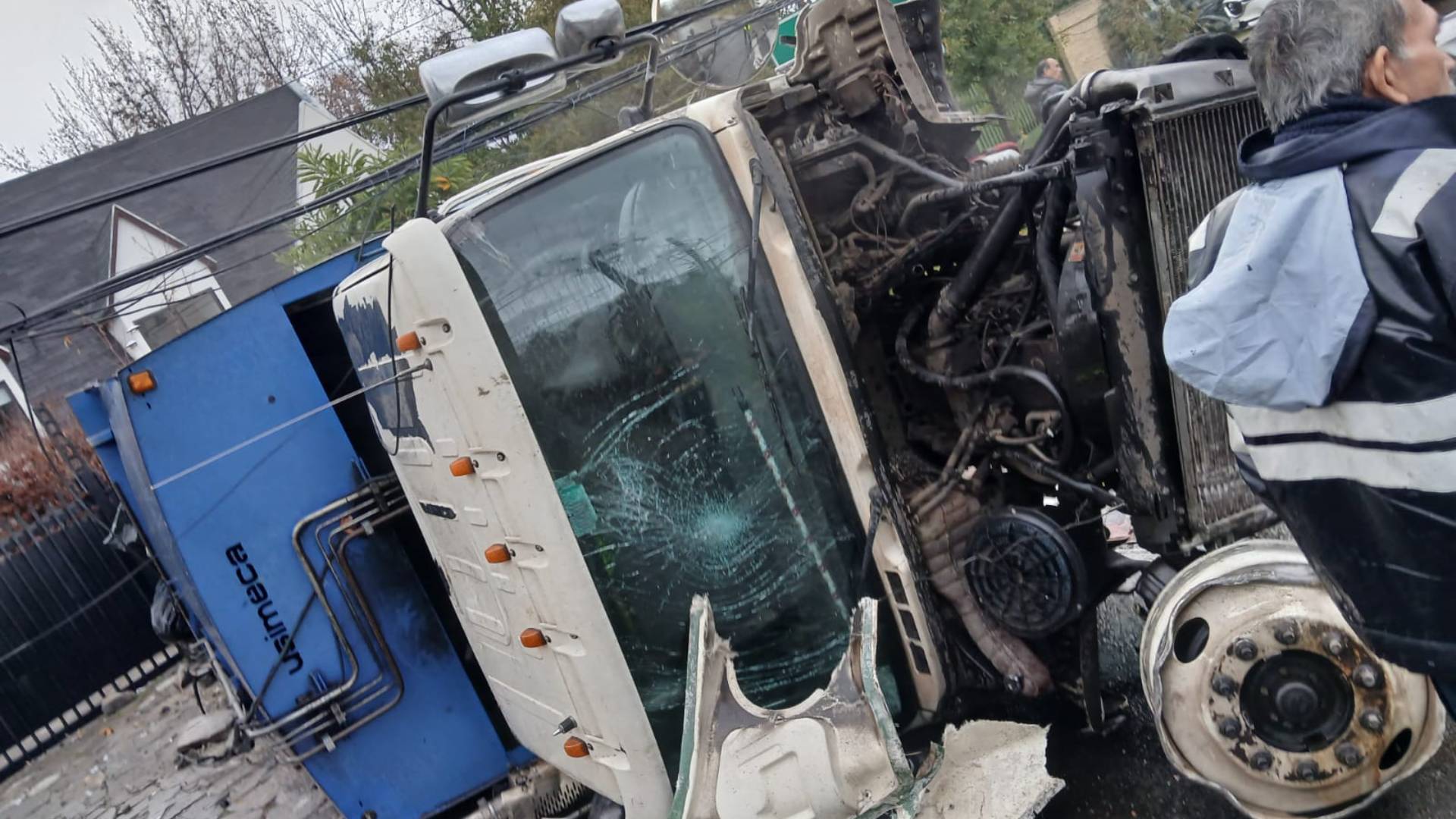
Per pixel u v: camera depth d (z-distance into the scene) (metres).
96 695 8.38
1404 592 1.78
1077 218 2.89
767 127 3.22
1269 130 1.93
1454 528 1.66
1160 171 2.52
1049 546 2.78
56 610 8.20
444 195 7.68
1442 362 1.59
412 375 2.85
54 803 6.79
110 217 15.44
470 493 2.91
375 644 4.00
